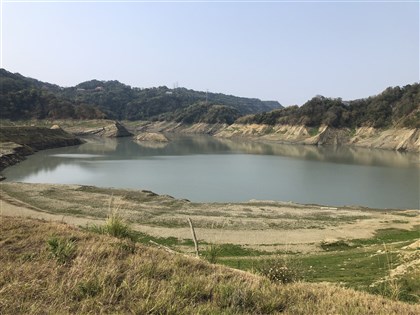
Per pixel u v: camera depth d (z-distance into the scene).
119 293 6.95
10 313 5.83
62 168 90.12
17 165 93.56
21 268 7.93
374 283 15.17
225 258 28.58
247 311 6.83
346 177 85.25
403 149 158.62
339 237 38.19
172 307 6.34
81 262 8.49
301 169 96.62
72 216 43.12
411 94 192.62
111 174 82.56
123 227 12.46
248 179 80.75
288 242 35.91
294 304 7.56
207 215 45.22
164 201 52.62
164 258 9.84
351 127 199.88
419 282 13.31
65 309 6.15
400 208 58.31
